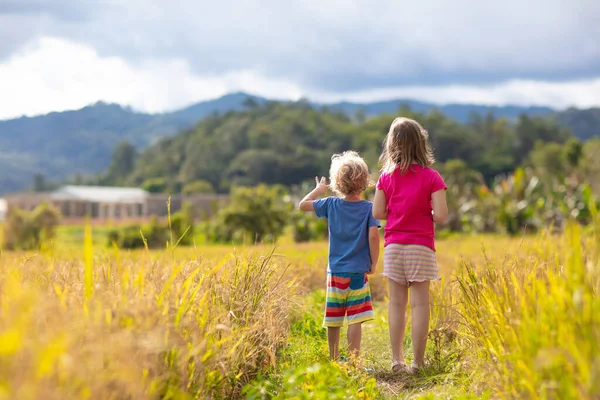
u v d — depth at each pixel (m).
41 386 2.11
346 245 4.97
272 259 5.50
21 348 2.12
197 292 4.05
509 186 30.84
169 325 3.14
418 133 4.83
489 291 3.99
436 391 3.98
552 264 4.23
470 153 165.12
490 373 3.48
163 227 36.72
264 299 4.75
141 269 3.40
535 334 2.74
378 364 4.94
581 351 2.45
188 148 179.25
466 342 4.53
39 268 5.07
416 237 4.77
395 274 4.79
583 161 41.16
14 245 30.58
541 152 138.50
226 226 37.41
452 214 33.84
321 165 159.75
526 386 2.87
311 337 5.61
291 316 6.11
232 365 3.69
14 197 118.19
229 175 160.88
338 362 4.29
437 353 4.64
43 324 2.60
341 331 6.16
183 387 3.08
